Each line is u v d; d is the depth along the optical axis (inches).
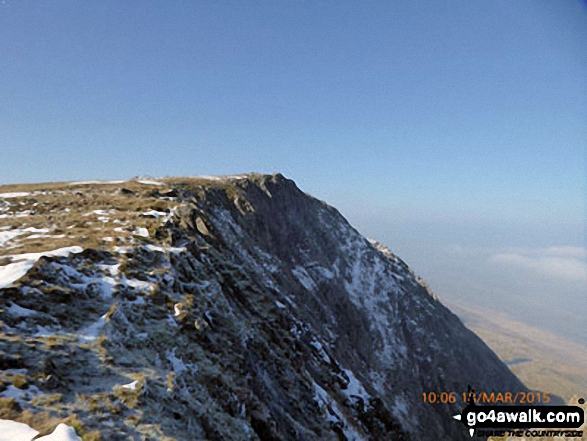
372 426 923.4
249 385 518.6
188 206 1073.5
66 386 301.7
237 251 1209.4
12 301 393.1
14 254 534.0
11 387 273.0
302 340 995.3
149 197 1250.6
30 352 323.6
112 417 277.4
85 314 429.1
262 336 718.5
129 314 459.2
